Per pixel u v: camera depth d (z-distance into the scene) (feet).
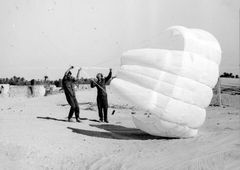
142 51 33.83
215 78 33.68
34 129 35.78
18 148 27.96
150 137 34.78
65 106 64.90
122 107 64.03
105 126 41.42
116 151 28.37
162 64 32.24
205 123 44.55
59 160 26.21
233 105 67.21
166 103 31.58
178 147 28.96
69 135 34.14
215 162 23.20
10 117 44.83
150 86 32.04
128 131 38.40
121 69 33.53
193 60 32.32
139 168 23.29
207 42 34.17
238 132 35.14
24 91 100.48
